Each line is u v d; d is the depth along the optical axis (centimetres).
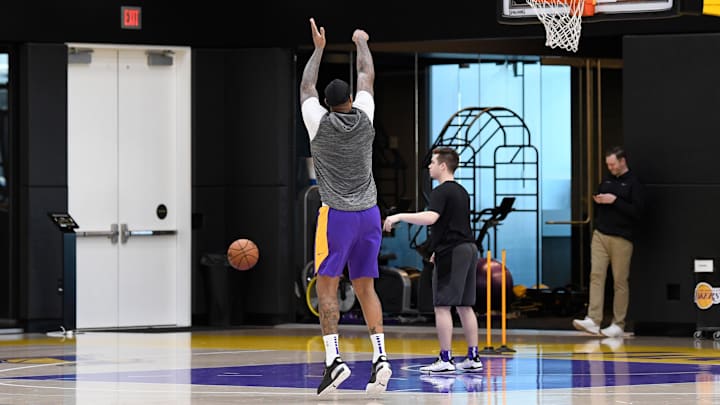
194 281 2034
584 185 2212
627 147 1838
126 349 1658
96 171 1997
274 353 1595
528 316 2156
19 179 1953
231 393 1173
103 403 1104
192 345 1714
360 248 1126
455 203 1345
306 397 1141
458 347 1673
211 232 2042
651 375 1323
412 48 2016
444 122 2120
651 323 1834
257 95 2028
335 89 1114
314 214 2053
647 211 1830
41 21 1941
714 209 1798
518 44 2077
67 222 1906
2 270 1953
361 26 1966
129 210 2014
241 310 2033
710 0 1558
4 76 1952
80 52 1983
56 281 1955
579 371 1366
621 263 1834
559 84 2189
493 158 2162
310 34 1998
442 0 1923
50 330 1948
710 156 1798
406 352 1595
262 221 2027
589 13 1591
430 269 1666
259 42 2027
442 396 1148
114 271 2008
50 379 1306
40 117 1947
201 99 2036
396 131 2102
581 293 2197
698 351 1609
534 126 2177
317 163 1126
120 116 2011
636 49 1828
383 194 2105
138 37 1997
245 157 2036
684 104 1809
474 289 1366
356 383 1255
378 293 2075
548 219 2198
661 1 1555
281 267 2019
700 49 1800
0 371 1391
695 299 1797
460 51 2047
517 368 1399
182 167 2034
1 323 1950
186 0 2019
